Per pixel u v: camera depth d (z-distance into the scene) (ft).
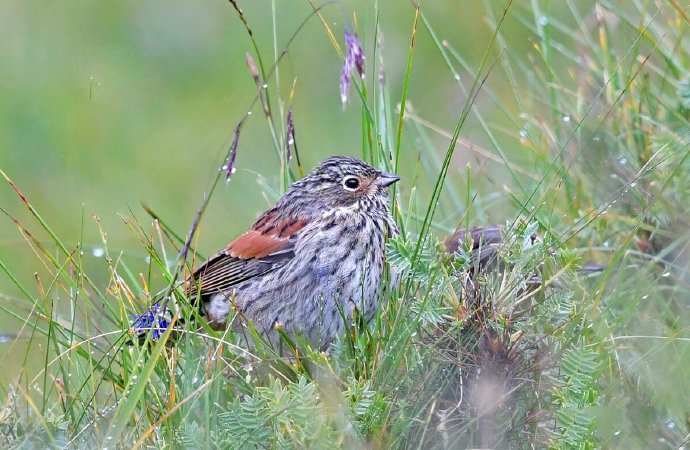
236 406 29.53
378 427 29.35
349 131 61.36
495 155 48.91
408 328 30.99
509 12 57.31
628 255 36.76
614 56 43.14
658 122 39.70
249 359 33.81
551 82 42.96
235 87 67.00
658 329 33.73
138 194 61.93
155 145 64.80
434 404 29.40
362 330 34.96
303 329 37.42
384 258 36.50
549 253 32.76
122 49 70.08
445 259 32.40
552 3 57.06
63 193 62.69
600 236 38.06
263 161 62.28
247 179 60.03
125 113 66.85
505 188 38.86
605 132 39.68
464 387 30.58
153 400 31.48
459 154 50.14
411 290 33.55
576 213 38.55
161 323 34.91
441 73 58.65
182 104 67.00
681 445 29.27
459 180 49.78
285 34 67.56
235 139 34.27
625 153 39.37
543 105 46.70
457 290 32.14
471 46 58.49
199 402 30.68
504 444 29.84
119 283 35.24
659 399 30.76
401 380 30.81
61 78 68.69
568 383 29.35
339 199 37.32
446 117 55.11
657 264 36.50
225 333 32.76
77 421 30.81
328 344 36.83
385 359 30.91
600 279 32.65
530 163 42.42
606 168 38.99
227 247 39.01
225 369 32.45
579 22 44.09
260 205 56.85
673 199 37.45
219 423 30.35
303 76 65.05
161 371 32.07
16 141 65.72
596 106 40.50
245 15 69.21
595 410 29.84
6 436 30.04
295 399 29.30
